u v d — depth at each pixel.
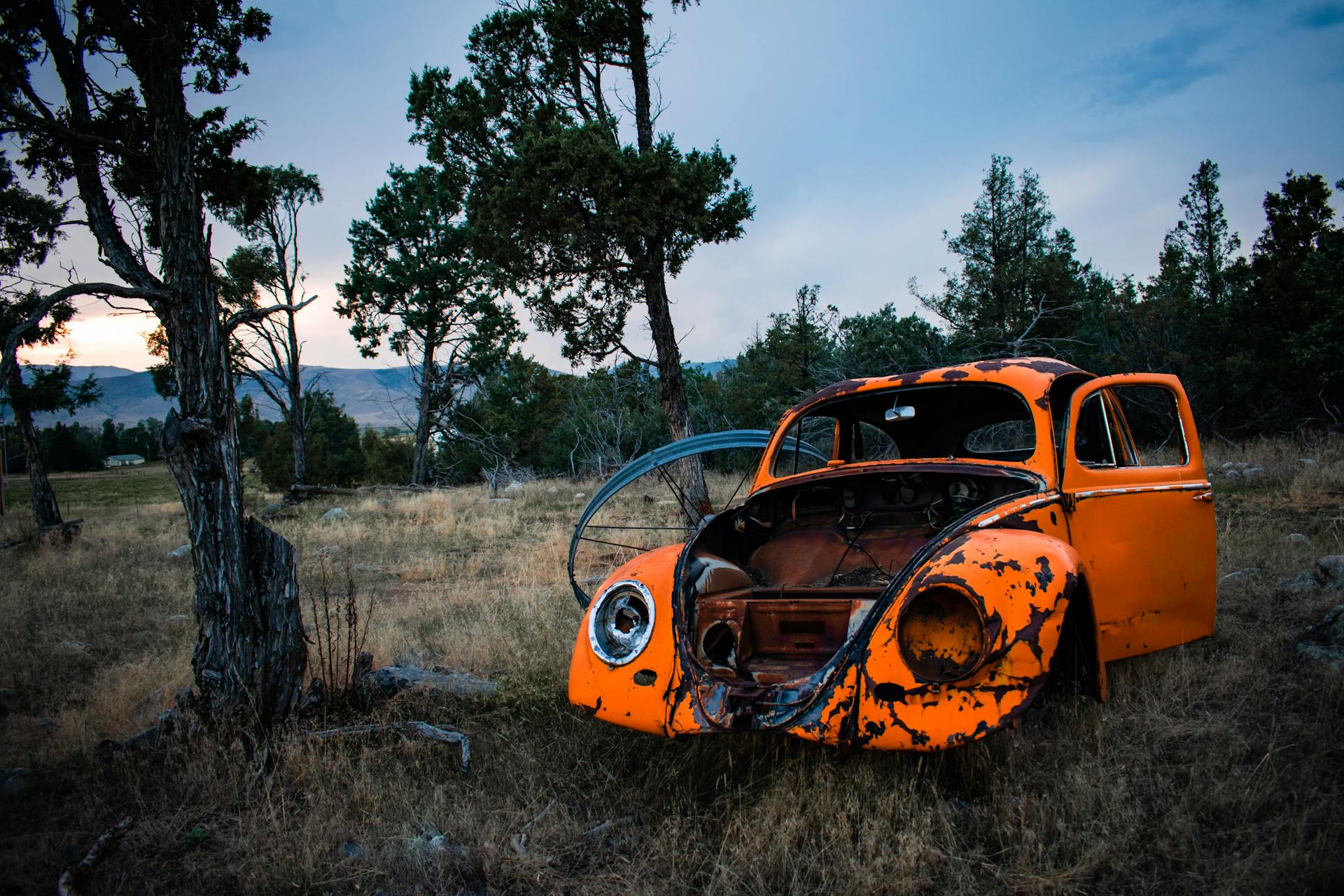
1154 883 2.39
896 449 5.09
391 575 9.77
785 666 3.12
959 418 4.71
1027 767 3.10
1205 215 24.84
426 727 3.93
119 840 3.13
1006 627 2.59
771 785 3.18
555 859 2.87
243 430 32.72
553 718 4.15
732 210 11.47
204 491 3.89
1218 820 2.69
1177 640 4.15
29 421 15.83
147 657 5.91
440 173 12.31
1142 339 18.81
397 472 39.06
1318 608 4.72
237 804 3.41
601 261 11.34
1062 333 20.48
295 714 4.03
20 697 5.23
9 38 4.35
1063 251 23.72
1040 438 3.69
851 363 19.72
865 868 2.55
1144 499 4.03
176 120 3.99
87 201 4.14
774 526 4.32
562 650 5.23
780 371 23.11
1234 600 5.20
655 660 3.19
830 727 2.76
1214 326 18.42
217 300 4.09
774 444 4.58
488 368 33.81
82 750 4.09
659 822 3.08
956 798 3.00
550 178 10.54
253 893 2.76
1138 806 2.75
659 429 25.64
